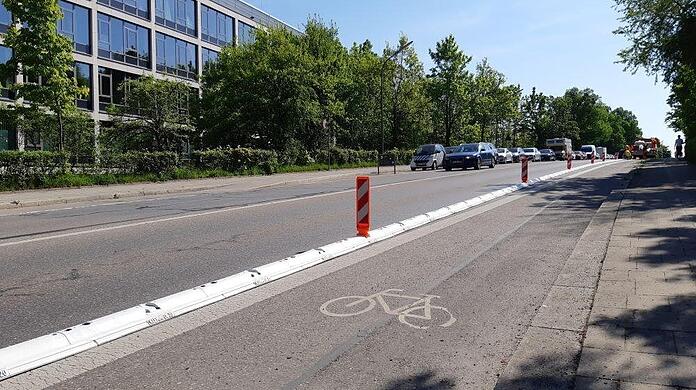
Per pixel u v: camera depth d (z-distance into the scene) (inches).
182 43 1957.4
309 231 390.9
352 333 181.0
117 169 924.6
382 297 222.1
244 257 300.5
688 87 1133.1
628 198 519.2
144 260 292.7
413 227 406.9
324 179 1118.4
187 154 1088.2
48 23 864.9
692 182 686.5
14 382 146.7
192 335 181.2
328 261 292.5
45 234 382.6
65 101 907.4
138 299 220.8
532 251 307.1
